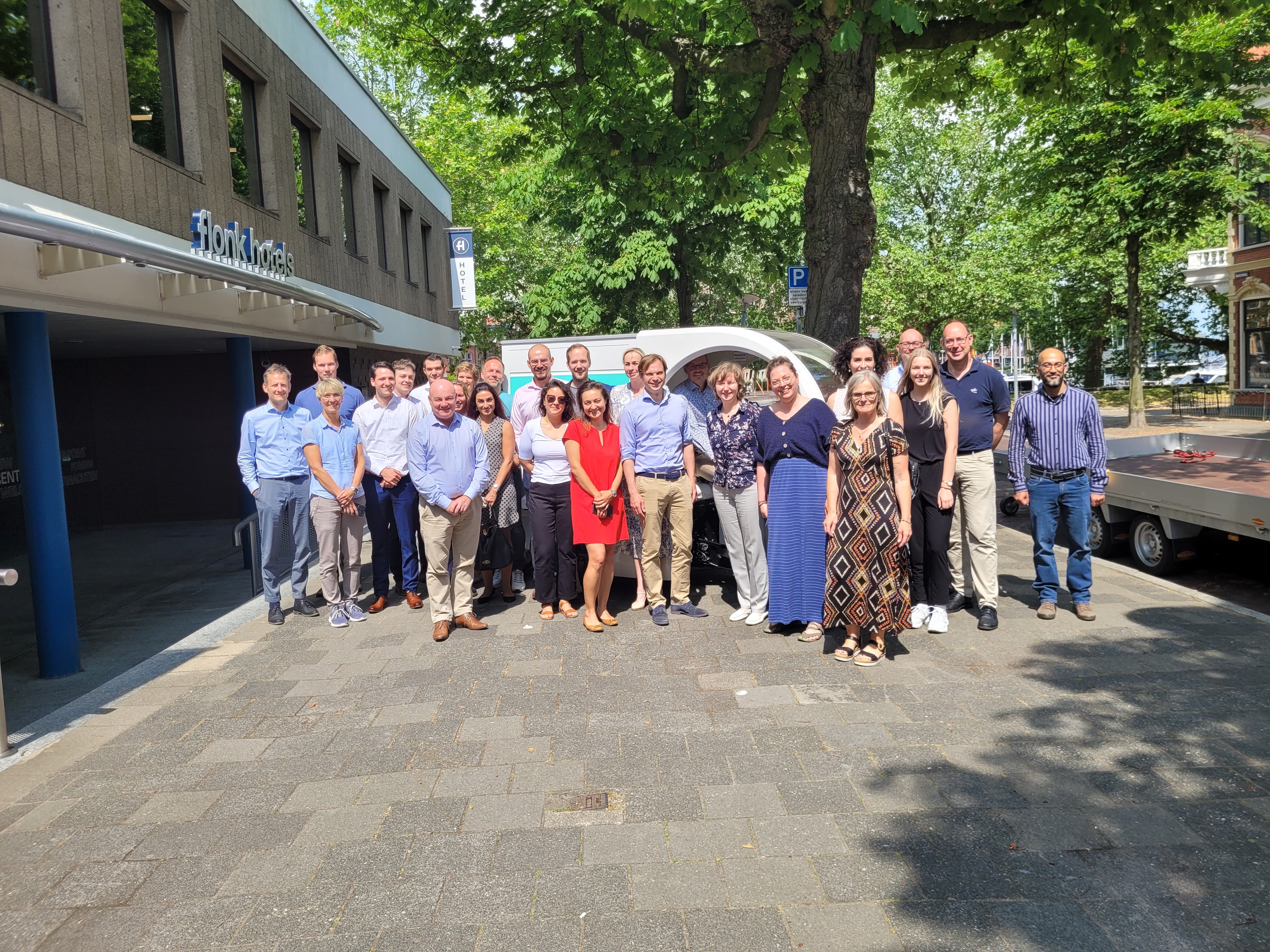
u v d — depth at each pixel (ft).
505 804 12.75
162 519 46.24
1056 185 69.46
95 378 45.37
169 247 25.80
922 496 19.89
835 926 9.75
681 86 37.60
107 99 25.38
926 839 11.39
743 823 11.96
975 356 20.94
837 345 31.89
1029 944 9.34
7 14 22.25
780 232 81.56
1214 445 34.68
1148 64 35.32
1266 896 10.02
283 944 9.85
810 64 30.71
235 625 23.56
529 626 21.94
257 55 37.22
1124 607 21.47
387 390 23.97
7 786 14.15
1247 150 65.00
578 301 88.28
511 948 9.59
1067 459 20.24
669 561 23.36
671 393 22.58
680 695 16.62
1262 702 15.23
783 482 19.76
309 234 42.52
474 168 103.14
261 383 46.32
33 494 19.76
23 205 21.15
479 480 21.12
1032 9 32.73
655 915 10.04
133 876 11.38
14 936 10.23
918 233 111.55
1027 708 15.38
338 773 14.03
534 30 39.81
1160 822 11.60
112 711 17.25
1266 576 26.35
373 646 20.85
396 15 41.52
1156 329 116.78
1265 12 53.88
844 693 16.40
